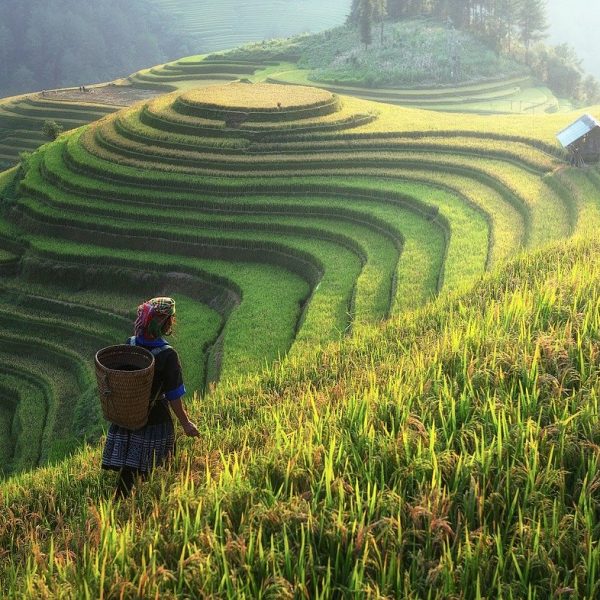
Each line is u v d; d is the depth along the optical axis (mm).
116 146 52969
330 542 5145
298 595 4656
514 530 5098
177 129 53906
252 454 6914
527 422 6234
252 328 30719
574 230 28484
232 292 37438
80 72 197875
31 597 4918
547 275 14062
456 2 120062
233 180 46625
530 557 4656
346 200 42781
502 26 121938
